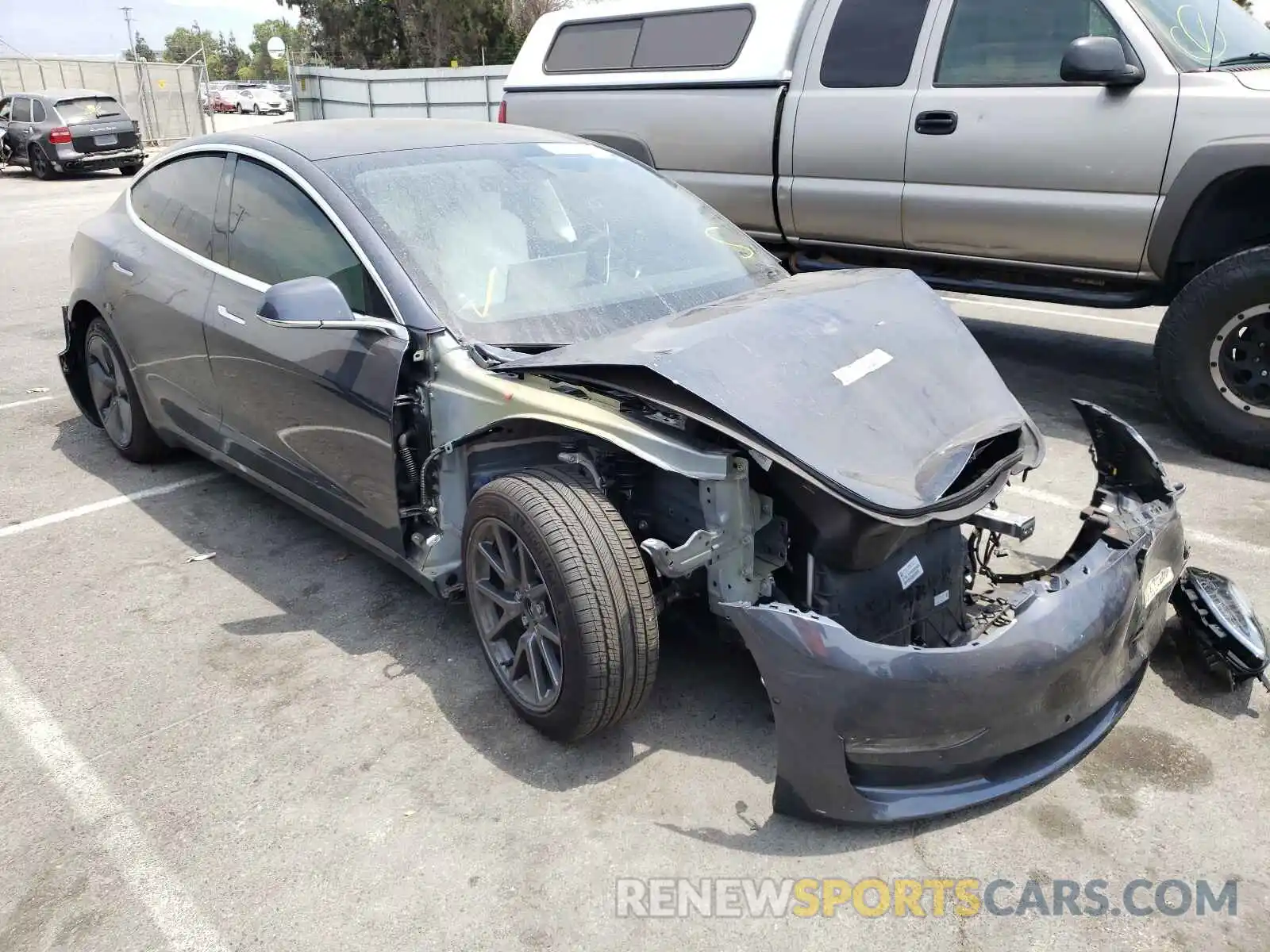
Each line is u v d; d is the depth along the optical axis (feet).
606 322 10.54
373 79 75.97
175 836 8.31
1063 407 18.38
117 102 69.87
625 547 8.39
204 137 13.99
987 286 18.54
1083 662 8.16
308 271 11.23
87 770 9.17
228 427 13.14
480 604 9.67
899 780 7.95
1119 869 7.69
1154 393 19.13
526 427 9.44
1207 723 9.37
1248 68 15.23
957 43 17.48
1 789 8.95
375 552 11.44
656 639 8.55
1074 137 16.25
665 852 7.96
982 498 8.56
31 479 16.03
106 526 14.29
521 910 7.46
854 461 8.14
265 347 11.51
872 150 18.58
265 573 12.83
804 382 8.62
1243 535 13.05
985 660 7.71
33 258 36.42
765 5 20.02
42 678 10.61
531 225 11.46
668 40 21.61
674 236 12.34
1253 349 15.01
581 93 23.09
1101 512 10.26
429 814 8.46
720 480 8.07
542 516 8.43
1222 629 9.58
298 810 8.57
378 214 10.82
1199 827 8.09
